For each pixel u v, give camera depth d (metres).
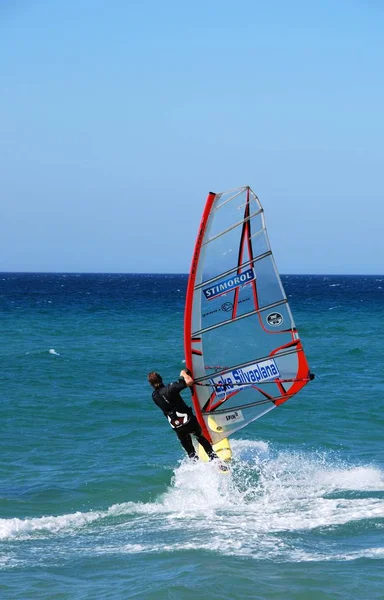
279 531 13.41
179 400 15.95
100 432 23.84
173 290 191.75
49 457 20.38
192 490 16.33
